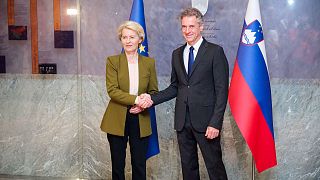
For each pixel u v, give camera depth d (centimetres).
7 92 388
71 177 386
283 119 348
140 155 302
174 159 367
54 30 373
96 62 370
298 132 347
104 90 371
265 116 309
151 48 359
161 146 368
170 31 355
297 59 341
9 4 378
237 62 310
